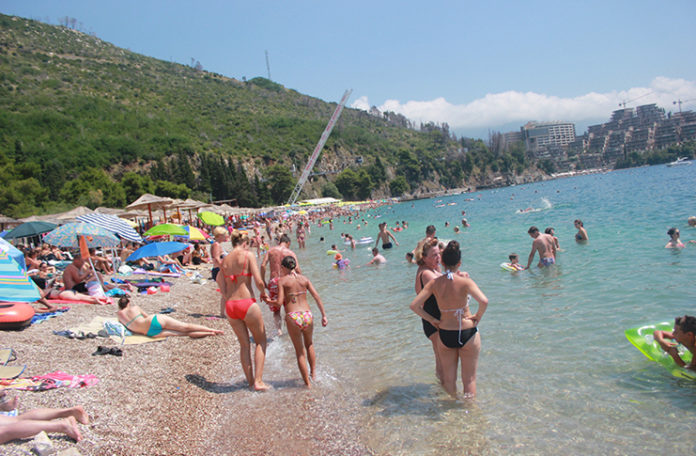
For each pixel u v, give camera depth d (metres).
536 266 11.09
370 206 102.19
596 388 4.52
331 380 5.43
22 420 3.72
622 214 22.38
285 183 104.25
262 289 5.36
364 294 10.21
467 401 4.53
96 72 151.38
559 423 3.98
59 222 21.53
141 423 4.26
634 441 3.61
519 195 75.31
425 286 4.60
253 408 4.78
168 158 98.81
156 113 130.62
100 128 102.94
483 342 6.11
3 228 23.66
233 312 5.25
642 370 4.79
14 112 99.56
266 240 35.47
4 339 6.25
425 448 3.79
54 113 99.44
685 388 4.36
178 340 7.12
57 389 4.68
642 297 7.31
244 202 89.44
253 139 135.50
